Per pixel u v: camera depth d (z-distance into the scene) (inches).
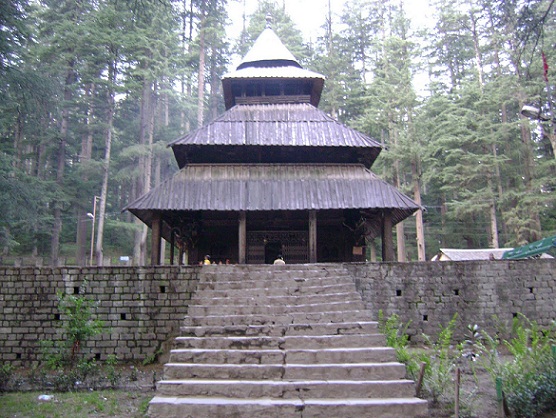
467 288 697.6
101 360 634.8
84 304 637.3
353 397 366.0
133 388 501.0
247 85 1071.6
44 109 1157.7
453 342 678.5
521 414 374.3
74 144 1931.6
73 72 1851.6
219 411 341.1
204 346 432.8
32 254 1753.2
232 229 1035.9
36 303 647.8
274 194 869.2
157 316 645.9
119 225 1680.6
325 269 639.1
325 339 434.3
